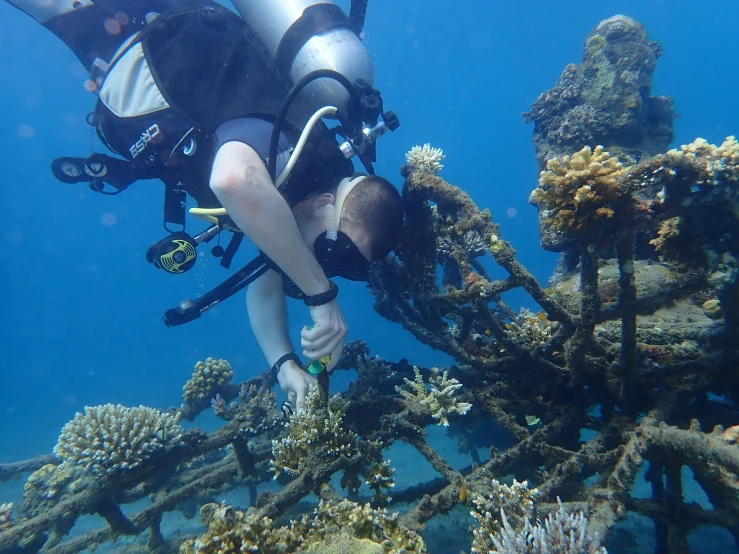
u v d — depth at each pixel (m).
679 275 3.68
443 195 3.49
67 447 3.99
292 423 3.51
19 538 3.74
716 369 2.97
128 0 3.24
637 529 4.54
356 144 3.20
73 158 3.20
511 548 2.31
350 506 2.80
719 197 2.54
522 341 3.89
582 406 3.60
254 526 2.65
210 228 3.04
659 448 2.98
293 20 3.19
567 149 6.80
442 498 3.19
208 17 2.96
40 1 3.28
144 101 2.84
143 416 4.09
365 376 4.48
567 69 7.46
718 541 4.18
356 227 2.85
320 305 2.71
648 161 2.50
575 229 2.66
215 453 6.64
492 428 6.30
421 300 3.99
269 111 2.75
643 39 7.05
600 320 3.04
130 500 4.34
